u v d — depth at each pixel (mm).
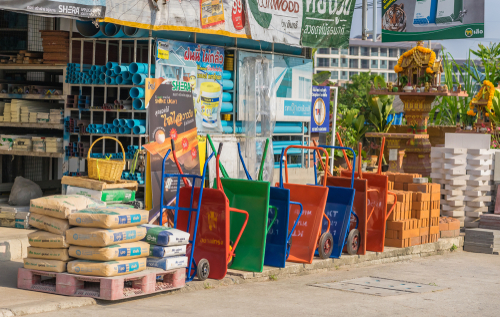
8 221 9453
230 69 11992
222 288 7227
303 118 13961
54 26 12234
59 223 6328
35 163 12977
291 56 13523
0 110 11219
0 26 12672
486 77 20531
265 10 11617
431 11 17234
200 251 7500
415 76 16328
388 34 18031
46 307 5746
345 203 8922
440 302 6934
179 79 10453
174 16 9789
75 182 8414
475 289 7844
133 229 6418
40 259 6410
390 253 9812
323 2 13000
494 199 12727
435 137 18844
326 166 9203
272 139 12992
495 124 18531
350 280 8047
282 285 7570
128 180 8922
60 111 10586
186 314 5828
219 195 7328
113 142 10977
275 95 12875
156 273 6496
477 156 12344
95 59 11094
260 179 8375
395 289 7562
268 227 8148
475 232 11352
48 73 12766
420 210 10516
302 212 8602
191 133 8938
